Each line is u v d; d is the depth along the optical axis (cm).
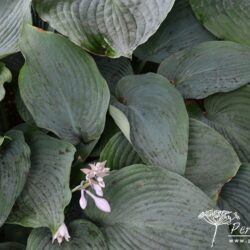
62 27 118
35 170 114
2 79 118
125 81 126
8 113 142
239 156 126
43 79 117
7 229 122
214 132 121
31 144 119
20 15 121
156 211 112
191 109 130
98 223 115
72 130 119
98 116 117
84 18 118
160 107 120
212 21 134
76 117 118
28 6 118
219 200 122
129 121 120
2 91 116
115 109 116
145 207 112
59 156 114
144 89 124
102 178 108
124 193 113
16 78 134
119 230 112
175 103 120
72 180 119
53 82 117
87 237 110
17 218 109
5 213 107
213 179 119
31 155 117
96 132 118
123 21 117
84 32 117
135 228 112
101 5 118
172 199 112
